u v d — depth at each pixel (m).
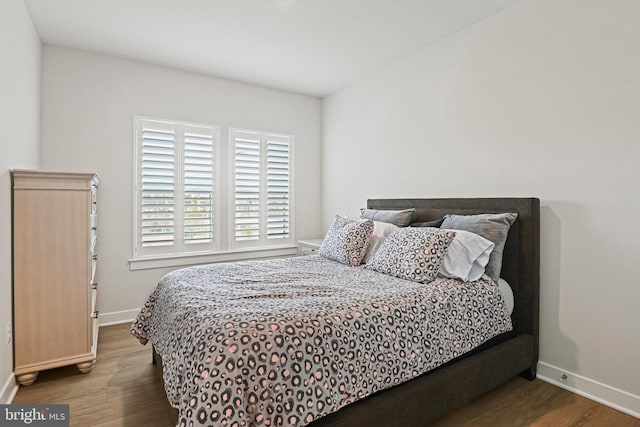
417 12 2.55
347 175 4.15
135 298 3.46
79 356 2.33
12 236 2.14
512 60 2.48
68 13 2.56
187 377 1.33
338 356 1.48
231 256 3.97
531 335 2.32
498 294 2.18
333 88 4.21
